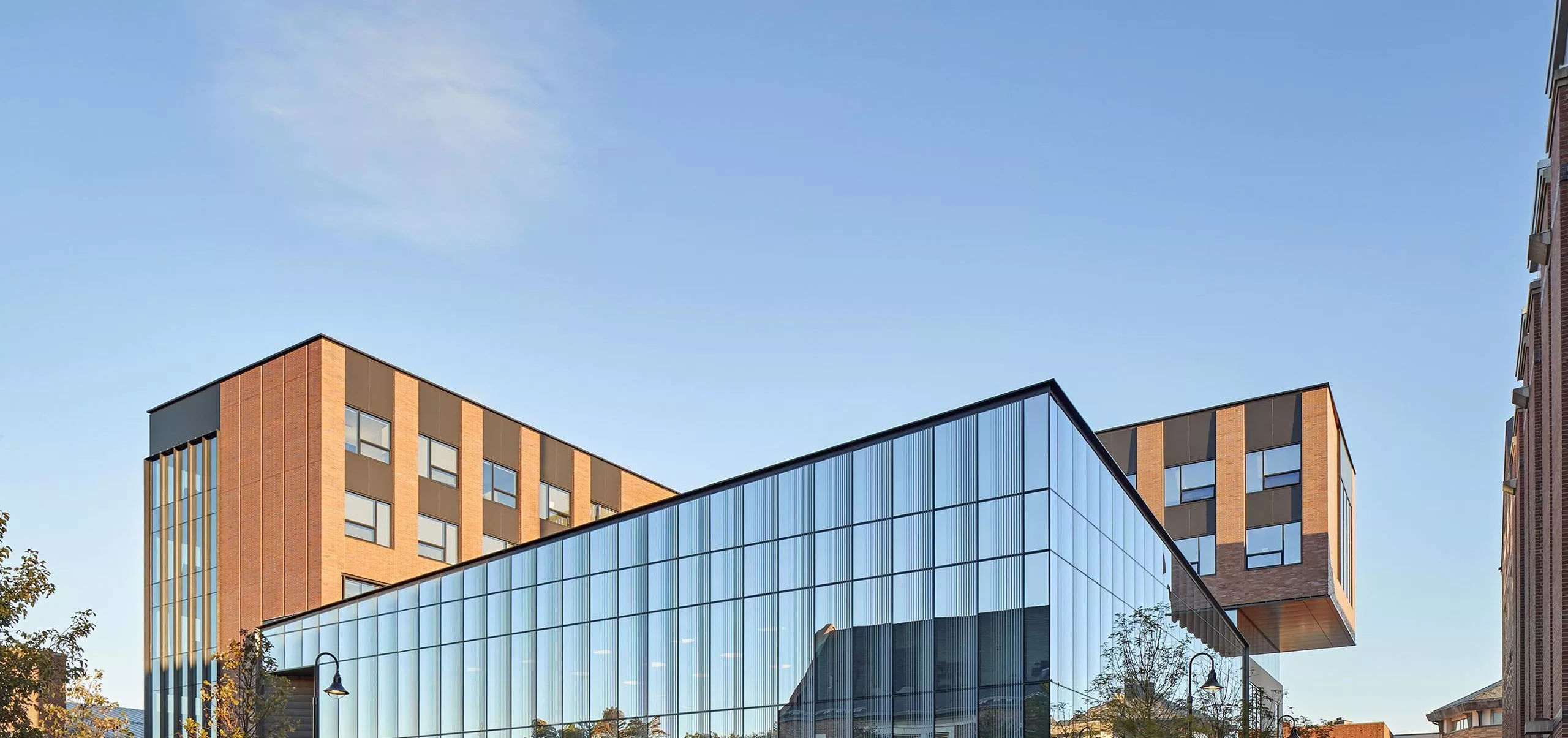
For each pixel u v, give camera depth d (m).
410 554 53.66
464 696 40.84
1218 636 46.50
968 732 26.50
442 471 56.06
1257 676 61.41
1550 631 32.53
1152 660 33.12
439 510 55.50
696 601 33.47
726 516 33.19
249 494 53.31
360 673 45.12
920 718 27.50
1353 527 62.88
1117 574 32.22
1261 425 55.75
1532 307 37.25
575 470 63.97
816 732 29.58
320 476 50.50
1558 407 27.05
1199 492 56.62
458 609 41.78
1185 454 57.44
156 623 56.31
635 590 35.50
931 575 28.03
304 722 48.53
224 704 44.03
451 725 41.09
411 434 54.81
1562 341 26.30
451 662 41.62
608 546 36.75
